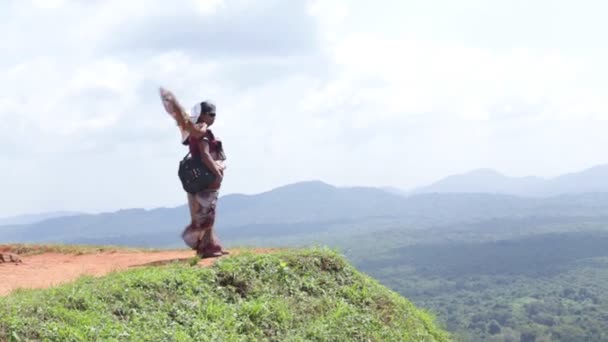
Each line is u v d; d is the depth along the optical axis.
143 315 8.59
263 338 9.21
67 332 7.53
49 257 14.22
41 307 7.99
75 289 8.90
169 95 11.27
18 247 15.66
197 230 11.70
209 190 11.65
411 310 12.50
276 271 11.09
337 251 12.63
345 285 11.78
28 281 10.91
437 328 12.68
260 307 9.73
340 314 10.52
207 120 11.58
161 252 14.72
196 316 9.05
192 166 11.52
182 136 11.59
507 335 173.50
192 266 10.73
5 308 7.76
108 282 9.31
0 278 11.12
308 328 9.77
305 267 11.64
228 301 9.92
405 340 10.77
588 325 177.88
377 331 10.59
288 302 10.40
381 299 11.90
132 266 11.94
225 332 8.88
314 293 11.07
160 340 8.06
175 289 9.57
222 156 11.85
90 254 14.75
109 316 8.33
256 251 12.52
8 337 7.19
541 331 171.75
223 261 10.88
